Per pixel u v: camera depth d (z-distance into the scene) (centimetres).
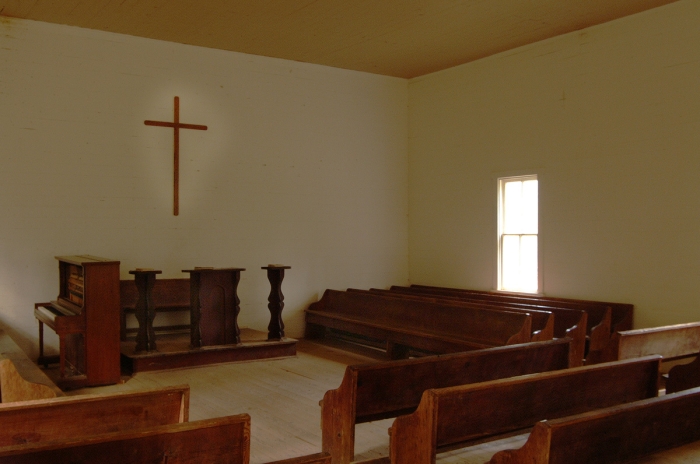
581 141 701
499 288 798
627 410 276
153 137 739
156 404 299
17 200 662
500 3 626
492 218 805
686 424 310
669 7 622
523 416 332
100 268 566
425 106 904
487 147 812
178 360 632
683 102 612
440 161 880
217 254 781
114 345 571
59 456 211
